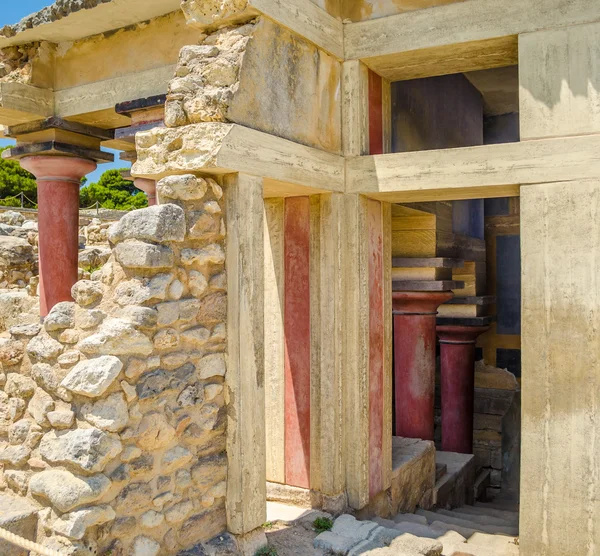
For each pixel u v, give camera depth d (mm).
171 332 3859
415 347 8461
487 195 5430
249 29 4297
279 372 5566
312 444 5406
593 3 4543
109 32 6227
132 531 3619
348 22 5371
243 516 4172
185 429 3961
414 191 5203
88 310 3777
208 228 4098
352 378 5391
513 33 4770
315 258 5391
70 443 3426
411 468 6766
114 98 6180
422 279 8141
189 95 4160
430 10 5051
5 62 6570
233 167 4066
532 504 4719
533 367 4723
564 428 4637
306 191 5184
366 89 5512
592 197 4531
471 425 10453
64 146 6746
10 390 4043
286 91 4668
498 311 11977
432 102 7680
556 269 4648
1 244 8742
